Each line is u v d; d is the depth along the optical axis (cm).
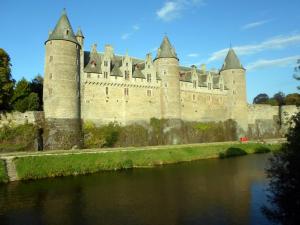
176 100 6775
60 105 5141
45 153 4169
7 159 3731
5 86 4994
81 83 5694
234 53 8594
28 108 5484
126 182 3556
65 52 5278
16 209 2592
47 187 3322
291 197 1564
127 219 2339
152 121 6538
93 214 2459
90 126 5631
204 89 7819
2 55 5181
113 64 6419
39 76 7606
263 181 3528
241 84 8375
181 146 5638
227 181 3566
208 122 7775
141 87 6481
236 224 2208
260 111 8806
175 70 6850
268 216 1808
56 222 2297
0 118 4775
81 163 4144
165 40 7019
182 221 2284
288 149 1551
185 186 3350
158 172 4147
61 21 5431
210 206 2633
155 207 2620
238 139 8100
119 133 5981
